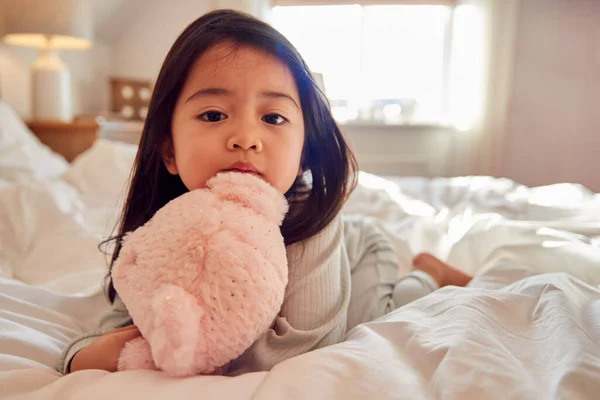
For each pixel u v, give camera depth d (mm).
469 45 2738
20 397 369
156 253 385
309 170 606
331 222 566
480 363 359
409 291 718
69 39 2215
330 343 496
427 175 2945
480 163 2793
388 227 1104
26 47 2309
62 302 676
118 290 411
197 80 507
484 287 684
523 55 2805
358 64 3062
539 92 2818
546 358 394
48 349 518
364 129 2971
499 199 1421
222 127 490
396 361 391
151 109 562
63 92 2215
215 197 430
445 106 2971
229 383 363
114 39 2902
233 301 367
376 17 3014
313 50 3061
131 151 1684
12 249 987
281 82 520
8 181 1381
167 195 630
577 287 593
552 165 2861
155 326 359
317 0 2951
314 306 501
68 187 1460
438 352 388
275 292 391
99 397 345
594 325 452
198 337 362
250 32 524
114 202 1397
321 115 598
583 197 1369
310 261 518
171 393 344
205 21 553
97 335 503
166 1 2883
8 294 636
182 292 362
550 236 920
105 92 2916
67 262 942
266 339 451
